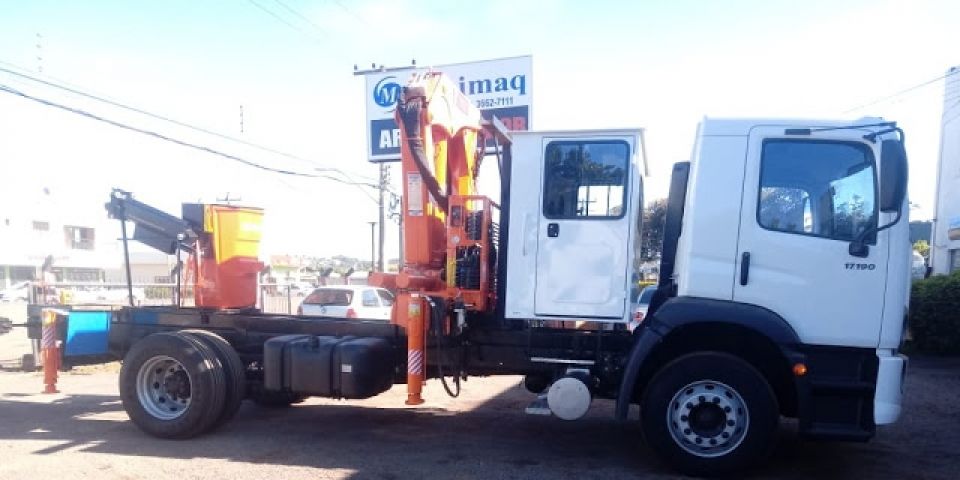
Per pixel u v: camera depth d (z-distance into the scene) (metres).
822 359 5.68
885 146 5.23
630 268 6.15
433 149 6.90
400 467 6.01
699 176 5.91
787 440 7.19
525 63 18.83
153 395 7.09
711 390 5.72
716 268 5.82
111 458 6.24
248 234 8.62
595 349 6.43
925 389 10.30
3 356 14.55
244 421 7.94
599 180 6.25
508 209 6.66
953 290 13.80
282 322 7.49
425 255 6.86
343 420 8.04
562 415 5.98
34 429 7.44
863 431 5.48
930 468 6.12
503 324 6.71
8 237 48.69
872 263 5.57
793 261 5.69
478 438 7.17
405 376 7.23
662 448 5.75
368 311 16.55
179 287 8.49
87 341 8.05
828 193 5.71
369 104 20.50
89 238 55.50
